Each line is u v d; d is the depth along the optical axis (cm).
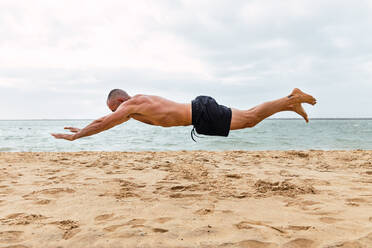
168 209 330
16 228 271
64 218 301
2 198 381
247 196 393
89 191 420
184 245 231
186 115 343
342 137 2267
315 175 548
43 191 413
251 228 269
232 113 349
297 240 241
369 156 854
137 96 339
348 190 423
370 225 273
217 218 298
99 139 2094
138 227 271
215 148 1455
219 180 502
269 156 873
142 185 463
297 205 350
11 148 1375
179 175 550
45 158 839
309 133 3014
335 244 231
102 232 259
